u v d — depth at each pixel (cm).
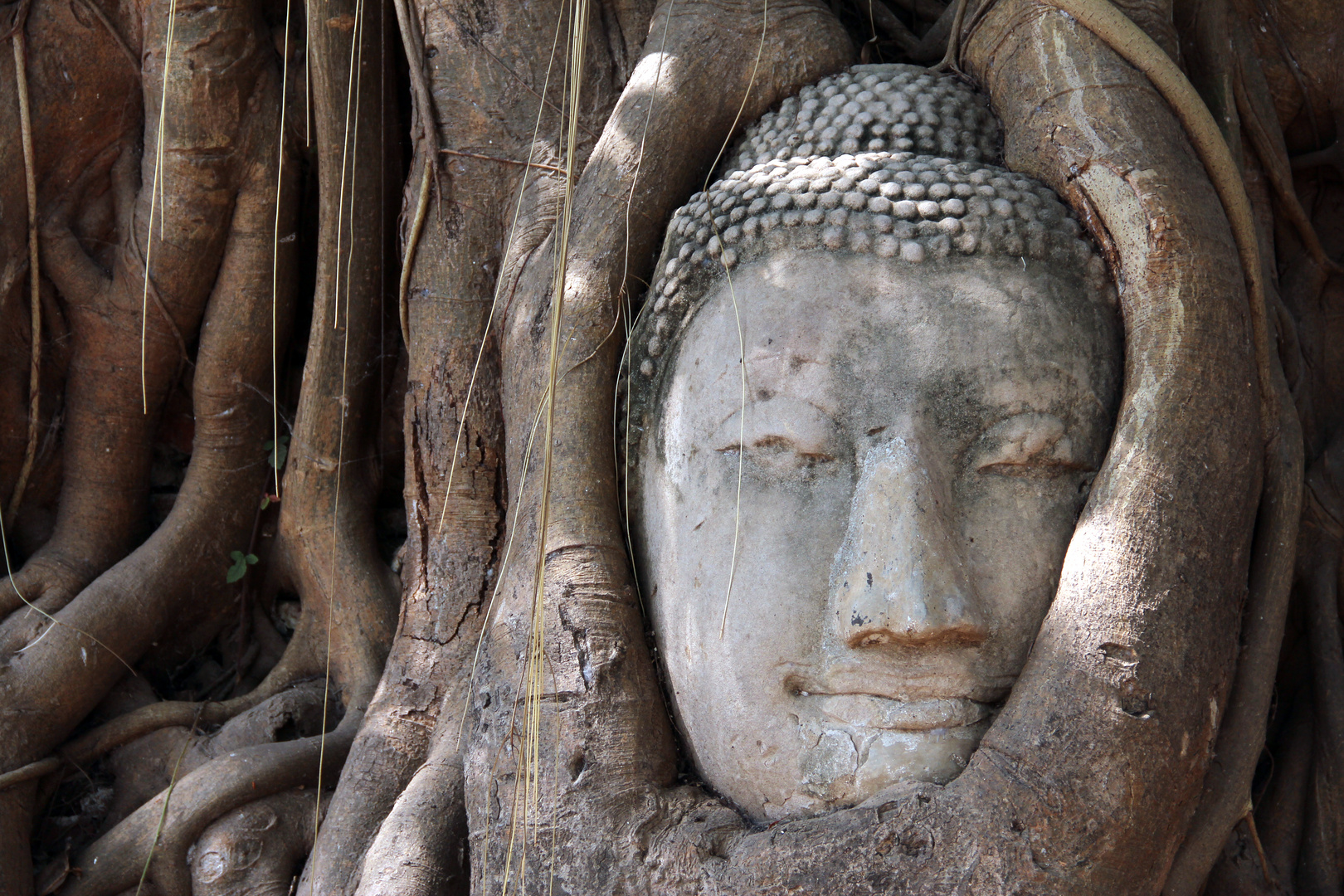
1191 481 204
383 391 366
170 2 339
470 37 307
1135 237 219
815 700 212
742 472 222
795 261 225
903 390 215
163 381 371
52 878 291
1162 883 201
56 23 348
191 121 343
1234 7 303
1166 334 212
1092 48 234
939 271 220
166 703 332
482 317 306
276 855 290
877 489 209
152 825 290
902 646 207
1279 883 245
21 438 360
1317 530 273
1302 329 296
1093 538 204
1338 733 255
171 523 358
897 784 203
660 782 222
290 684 347
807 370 218
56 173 359
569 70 303
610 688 225
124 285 359
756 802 217
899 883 188
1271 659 222
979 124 251
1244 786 215
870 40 295
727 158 274
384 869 254
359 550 351
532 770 221
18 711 309
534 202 295
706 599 222
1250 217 235
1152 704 193
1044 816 187
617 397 253
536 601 213
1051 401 217
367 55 344
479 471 303
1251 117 290
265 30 359
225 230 358
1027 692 197
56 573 345
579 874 211
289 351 385
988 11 252
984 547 212
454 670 292
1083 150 227
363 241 346
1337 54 303
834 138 247
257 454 371
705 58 268
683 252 241
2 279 347
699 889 201
